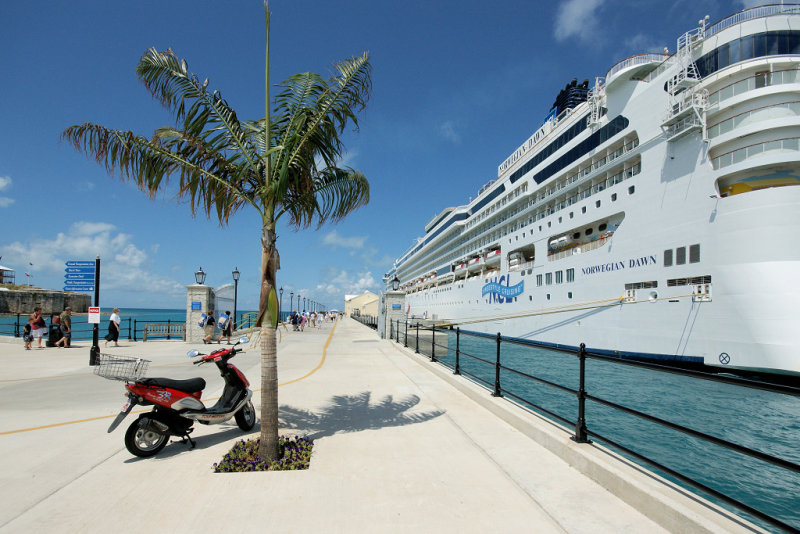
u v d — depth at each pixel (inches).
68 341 612.7
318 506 115.4
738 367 542.3
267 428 150.9
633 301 735.7
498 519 108.6
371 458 154.7
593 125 874.8
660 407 456.4
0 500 119.1
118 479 134.7
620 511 114.0
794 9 583.2
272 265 161.0
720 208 579.2
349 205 210.5
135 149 163.3
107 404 246.2
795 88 536.7
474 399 258.2
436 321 1838.1
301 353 550.0
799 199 506.6
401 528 103.3
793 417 417.1
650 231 704.4
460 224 1749.5
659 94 700.7
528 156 1241.4
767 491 245.8
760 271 523.8
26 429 193.5
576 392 160.1
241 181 184.5
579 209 917.2
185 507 114.7
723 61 601.3
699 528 94.6
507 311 1233.4
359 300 3526.1
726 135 581.6
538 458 155.9
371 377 349.4
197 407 166.6
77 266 540.4
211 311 725.9
